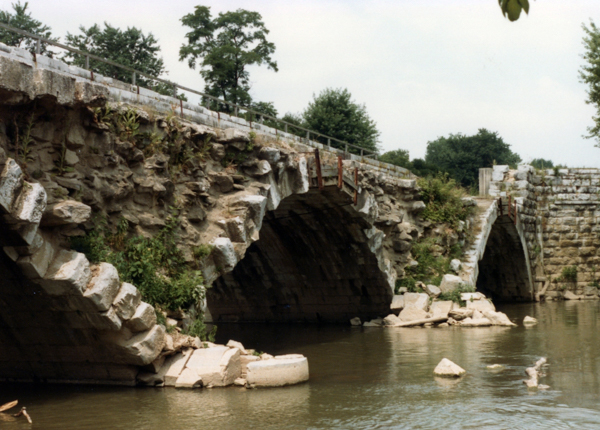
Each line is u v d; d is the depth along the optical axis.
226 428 13.25
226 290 37.91
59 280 14.80
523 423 13.84
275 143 25.03
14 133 14.24
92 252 16.09
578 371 19.53
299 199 29.55
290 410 14.70
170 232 19.22
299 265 35.03
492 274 52.22
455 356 22.47
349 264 33.66
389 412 14.66
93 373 16.97
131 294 15.91
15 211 13.52
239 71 51.16
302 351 24.47
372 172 31.83
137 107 18.59
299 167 25.19
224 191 21.64
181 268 19.23
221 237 20.52
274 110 53.91
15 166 13.42
